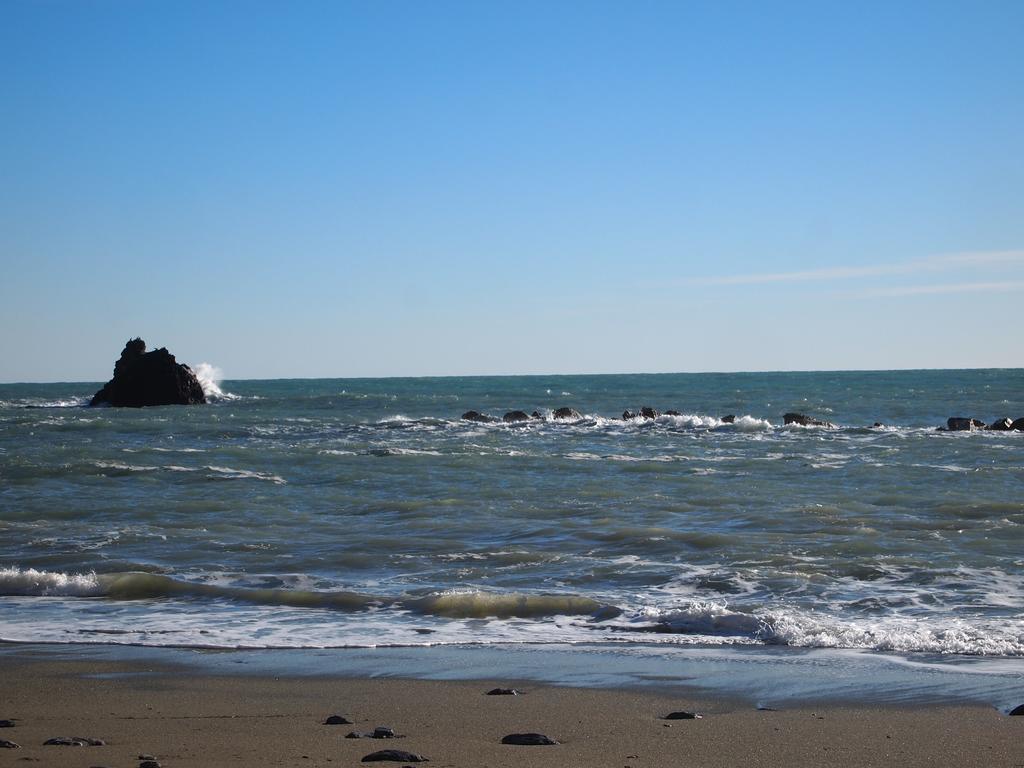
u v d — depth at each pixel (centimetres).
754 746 797
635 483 2672
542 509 2239
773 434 4041
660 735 834
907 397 7094
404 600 1452
